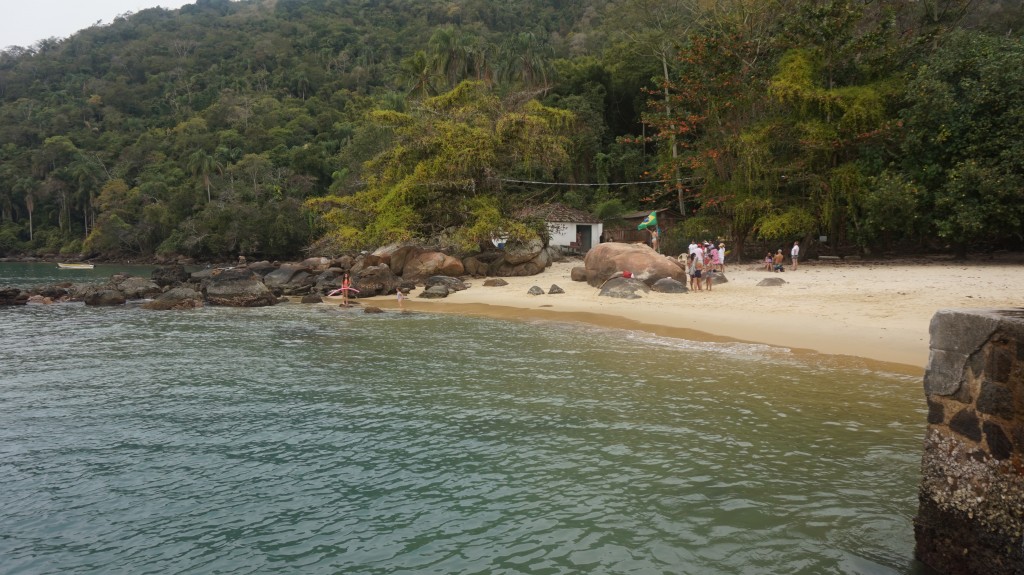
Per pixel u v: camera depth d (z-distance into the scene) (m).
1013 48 27.95
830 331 15.66
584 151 57.56
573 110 57.34
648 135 60.19
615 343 15.62
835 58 33.31
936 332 4.67
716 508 6.14
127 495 6.82
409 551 5.52
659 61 57.06
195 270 61.59
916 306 17.69
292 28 147.25
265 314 23.20
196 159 74.50
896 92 30.84
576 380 11.70
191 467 7.61
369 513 6.30
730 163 35.75
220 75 123.38
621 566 5.17
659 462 7.40
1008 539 3.99
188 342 16.77
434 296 27.75
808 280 25.03
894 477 6.79
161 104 115.94
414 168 35.94
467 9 129.62
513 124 34.75
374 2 160.62
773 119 33.88
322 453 8.03
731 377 11.70
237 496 6.76
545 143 35.91
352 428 9.02
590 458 7.61
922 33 35.75
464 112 36.66
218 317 22.38
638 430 8.60
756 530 5.67
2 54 138.38
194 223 71.56
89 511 6.45
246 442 8.50
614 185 57.25
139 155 95.88
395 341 16.58
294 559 5.43
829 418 9.01
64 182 92.69
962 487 4.37
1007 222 26.77
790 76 32.56
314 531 5.93
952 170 27.16
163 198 83.50
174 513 6.37
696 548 5.40
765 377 11.65
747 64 35.41
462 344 15.95
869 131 31.03
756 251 39.31
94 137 105.62
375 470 7.42
